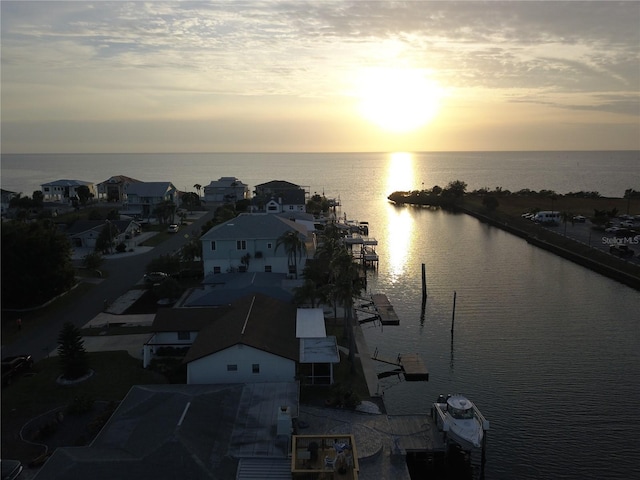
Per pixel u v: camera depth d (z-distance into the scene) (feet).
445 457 117.19
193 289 227.61
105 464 91.76
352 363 153.79
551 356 175.32
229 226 236.22
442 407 126.11
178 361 153.99
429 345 185.37
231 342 135.13
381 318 208.23
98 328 179.52
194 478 91.15
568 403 143.74
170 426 102.27
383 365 167.32
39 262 195.31
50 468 91.56
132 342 167.32
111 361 153.07
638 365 167.84
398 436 119.24
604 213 431.84
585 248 324.60
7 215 403.75
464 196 624.18
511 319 212.64
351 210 579.89
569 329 200.54
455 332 198.08
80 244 321.32
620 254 302.45
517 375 161.27
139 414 110.63
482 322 209.46
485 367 167.32
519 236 403.54
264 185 548.31
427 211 571.28
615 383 155.43
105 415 118.42
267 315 160.04
